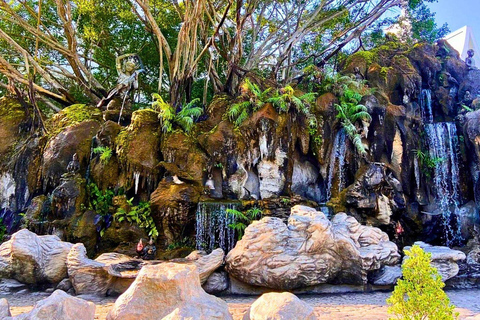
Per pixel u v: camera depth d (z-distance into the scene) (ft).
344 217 29.17
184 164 35.50
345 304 22.39
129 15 55.01
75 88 62.54
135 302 12.76
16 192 39.34
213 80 53.01
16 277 25.46
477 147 39.47
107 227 32.94
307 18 57.98
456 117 43.88
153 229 32.42
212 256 25.94
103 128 38.06
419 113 47.70
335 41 61.72
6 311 12.43
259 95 38.96
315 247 25.22
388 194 35.76
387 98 43.24
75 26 60.90
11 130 43.60
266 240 25.23
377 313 19.98
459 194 40.63
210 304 12.90
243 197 36.91
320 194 39.91
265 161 37.45
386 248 27.78
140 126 36.73
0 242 34.35
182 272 13.38
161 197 31.91
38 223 32.76
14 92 48.01
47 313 11.07
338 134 40.27
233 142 37.45
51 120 44.45
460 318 18.10
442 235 38.55
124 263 26.18
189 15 44.98
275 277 24.38
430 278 11.32
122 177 35.58
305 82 47.93
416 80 47.85
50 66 61.26
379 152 39.70
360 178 36.01
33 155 40.29
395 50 52.65
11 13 47.83
